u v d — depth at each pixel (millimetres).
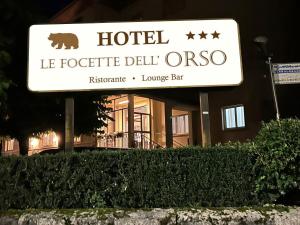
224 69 6996
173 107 16891
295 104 13781
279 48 14617
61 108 10820
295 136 5602
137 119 20438
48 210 5594
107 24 7121
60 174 5789
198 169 5785
